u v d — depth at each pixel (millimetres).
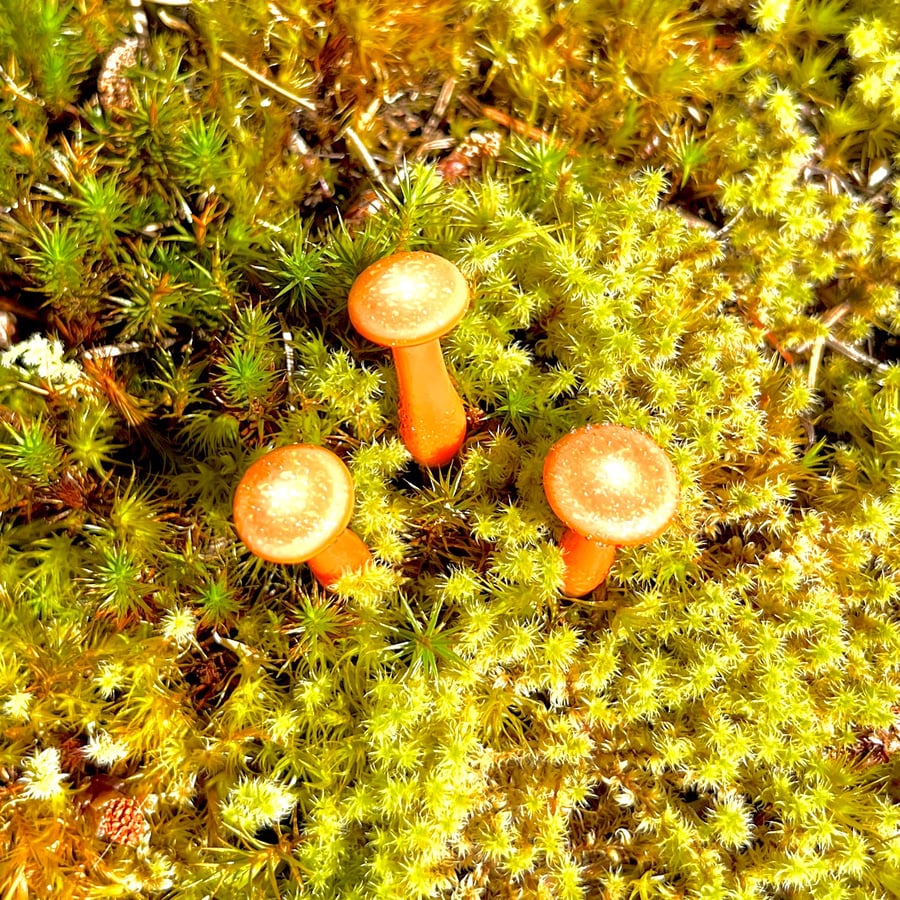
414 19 259
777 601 243
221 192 254
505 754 232
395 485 260
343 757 228
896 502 244
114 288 257
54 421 248
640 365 256
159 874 219
